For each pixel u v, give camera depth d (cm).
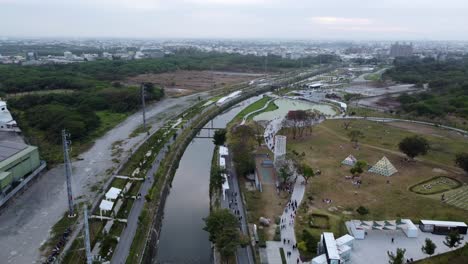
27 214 13075
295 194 15075
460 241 11819
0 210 13238
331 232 12138
